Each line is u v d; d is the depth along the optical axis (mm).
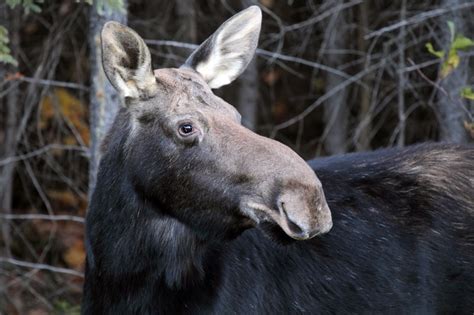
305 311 10242
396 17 18703
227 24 9977
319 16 16750
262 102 21391
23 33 18875
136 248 9508
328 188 10594
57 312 18266
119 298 9680
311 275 10289
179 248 9422
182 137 9031
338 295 10359
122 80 9305
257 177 8625
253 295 9938
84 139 18781
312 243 10367
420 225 10570
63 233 19531
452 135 15477
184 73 9570
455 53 12750
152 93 9297
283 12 20000
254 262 10039
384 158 11023
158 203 9312
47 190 19641
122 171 9477
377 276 10445
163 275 9523
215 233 9156
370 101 19016
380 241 10492
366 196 10656
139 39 9164
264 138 8875
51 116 18484
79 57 17719
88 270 9953
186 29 18891
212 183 8906
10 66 17125
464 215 10625
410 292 10500
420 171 10836
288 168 8492
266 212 8578
